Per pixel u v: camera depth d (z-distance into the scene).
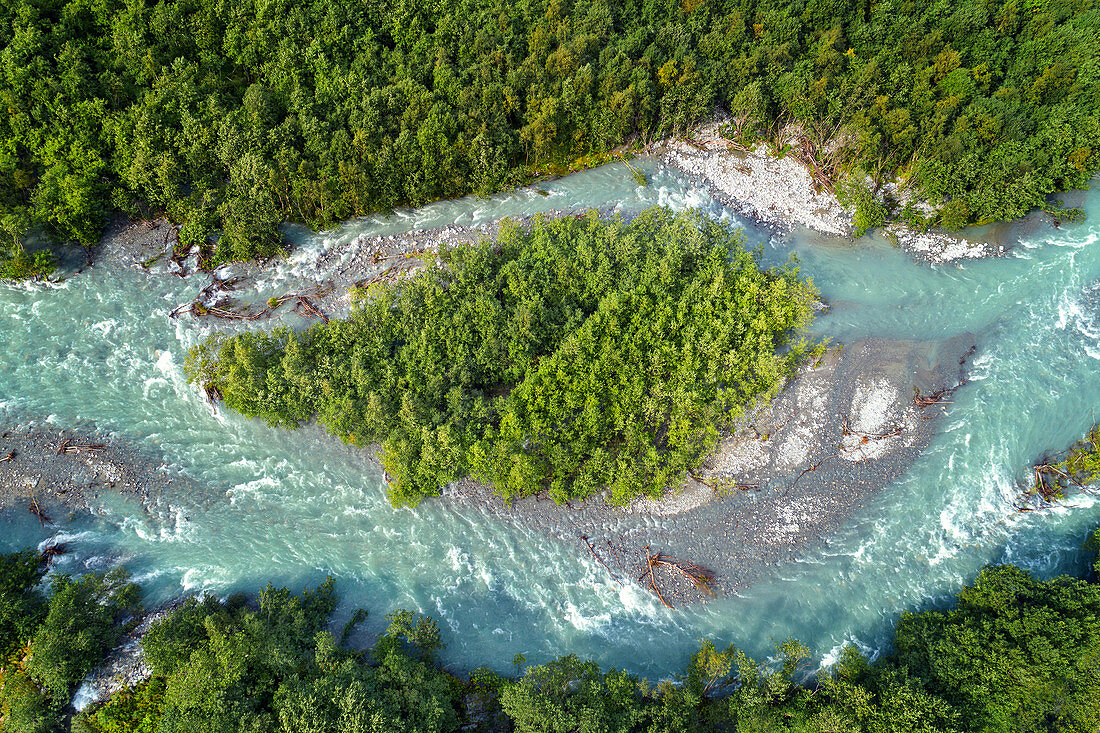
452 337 52.03
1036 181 64.06
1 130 56.72
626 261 55.97
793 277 57.56
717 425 53.28
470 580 47.78
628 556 48.81
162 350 55.62
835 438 53.56
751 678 40.28
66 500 49.22
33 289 57.19
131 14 62.28
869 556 49.09
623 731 36.62
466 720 41.53
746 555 49.00
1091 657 38.03
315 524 49.59
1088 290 61.81
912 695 37.53
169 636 40.31
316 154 61.16
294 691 37.75
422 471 48.19
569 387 50.94
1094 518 50.31
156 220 61.28
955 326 59.91
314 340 52.97
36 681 40.06
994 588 43.28
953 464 52.59
